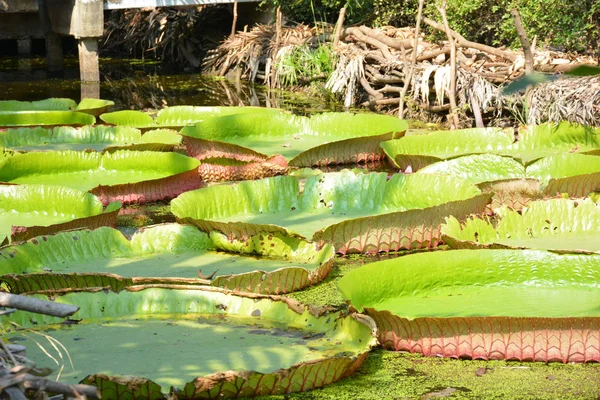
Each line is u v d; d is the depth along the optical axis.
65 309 2.83
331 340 3.85
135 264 4.96
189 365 3.56
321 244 5.32
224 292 4.24
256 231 5.12
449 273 4.62
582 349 3.88
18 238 5.20
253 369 3.54
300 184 6.53
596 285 4.54
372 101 10.71
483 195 5.55
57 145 8.30
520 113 9.03
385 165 7.79
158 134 8.25
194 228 5.31
